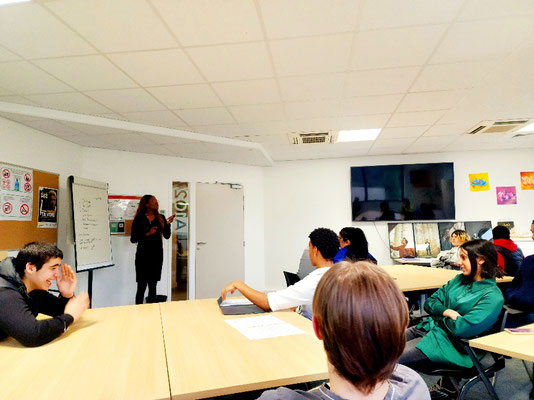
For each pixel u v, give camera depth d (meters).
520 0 1.95
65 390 0.98
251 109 3.68
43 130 4.11
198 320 1.71
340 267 0.60
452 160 5.91
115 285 5.01
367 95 3.33
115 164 5.18
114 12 2.02
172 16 2.06
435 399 1.94
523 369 2.75
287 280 2.99
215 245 5.89
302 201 6.34
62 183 4.51
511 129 4.57
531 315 2.51
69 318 1.51
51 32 2.21
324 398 0.56
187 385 1.00
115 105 3.53
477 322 1.75
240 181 6.25
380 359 0.51
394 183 5.97
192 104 3.52
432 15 2.08
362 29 2.22
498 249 3.66
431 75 2.91
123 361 1.19
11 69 2.71
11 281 1.49
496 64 2.71
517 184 5.75
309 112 3.80
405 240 5.86
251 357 1.22
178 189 5.75
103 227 4.54
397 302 0.54
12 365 1.16
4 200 3.61
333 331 0.53
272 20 2.12
